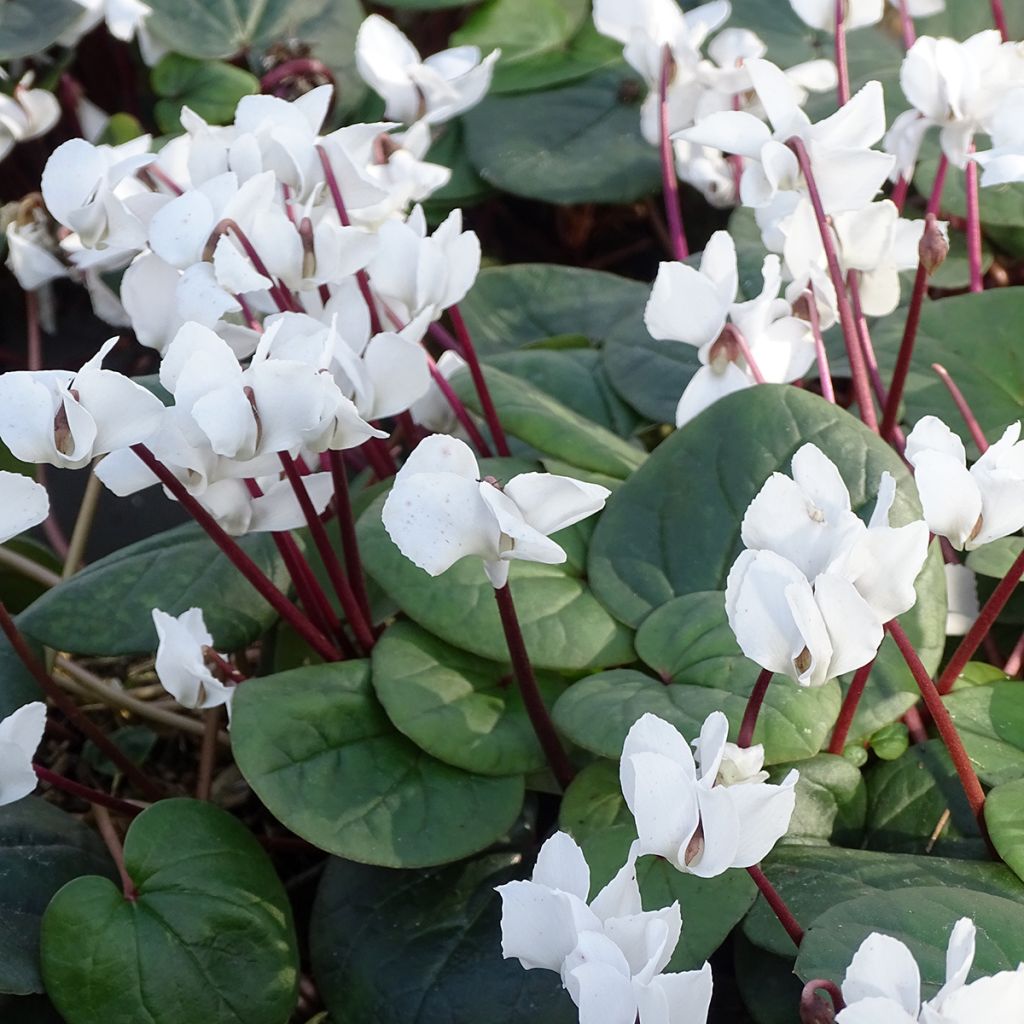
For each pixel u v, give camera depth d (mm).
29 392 488
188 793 656
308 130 574
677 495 572
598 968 447
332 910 557
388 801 543
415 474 490
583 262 883
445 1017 534
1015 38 801
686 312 567
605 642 561
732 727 525
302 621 564
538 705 543
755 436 565
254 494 555
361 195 583
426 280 572
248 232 553
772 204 604
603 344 698
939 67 586
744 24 826
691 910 512
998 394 625
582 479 591
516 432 598
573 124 792
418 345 545
